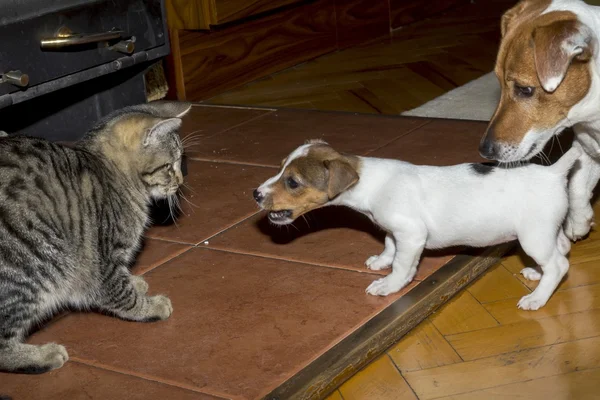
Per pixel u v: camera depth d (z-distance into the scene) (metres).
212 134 1.71
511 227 1.18
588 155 1.26
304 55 2.21
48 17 1.24
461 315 1.19
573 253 1.29
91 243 1.17
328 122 1.72
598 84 1.17
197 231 1.38
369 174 1.19
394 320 1.16
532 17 1.19
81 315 1.23
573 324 1.16
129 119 1.22
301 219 1.39
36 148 1.15
